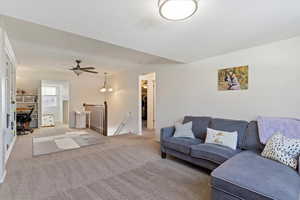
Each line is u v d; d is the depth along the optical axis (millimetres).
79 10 1626
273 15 1789
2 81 2340
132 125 5828
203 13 1718
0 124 2258
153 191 2082
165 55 3314
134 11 1662
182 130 3305
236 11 1687
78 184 2238
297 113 2443
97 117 6094
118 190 2100
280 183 1456
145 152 3623
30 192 2039
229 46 2814
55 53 3957
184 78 4055
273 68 2666
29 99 6574
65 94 7746
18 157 3248
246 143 2621
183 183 2285
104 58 4453
